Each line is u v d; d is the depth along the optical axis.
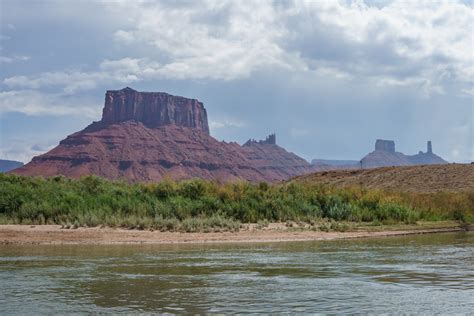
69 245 24.03
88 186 41.00
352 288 13.80
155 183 40.78
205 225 30.44
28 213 32.09
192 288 13.73
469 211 45.19
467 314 11.04
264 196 39.31
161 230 29.11
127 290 13.49
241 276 15.59
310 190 43.72
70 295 12.84
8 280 14.80
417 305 11.83
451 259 19.53
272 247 23.66
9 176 44.12
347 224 34.59
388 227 34.78
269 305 11.83
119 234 27.05
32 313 11.07
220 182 41.91
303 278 15.28
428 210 43.62
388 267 17.47
